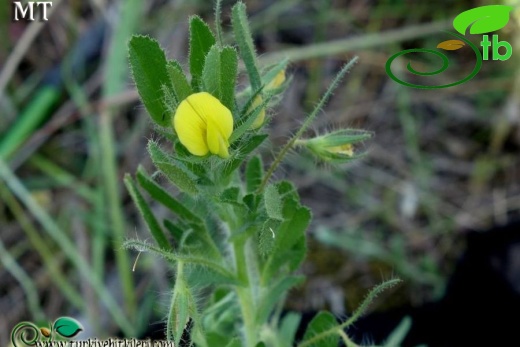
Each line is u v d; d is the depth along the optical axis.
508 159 0.47
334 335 0.25
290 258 0.24
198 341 0.25
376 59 0.49
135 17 0.43
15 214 0.43
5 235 0.43
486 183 0.46
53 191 0.45
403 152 0.47
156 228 0.24
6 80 0.43
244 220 0.22
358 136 0.23
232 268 0.24
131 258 0.41
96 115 0.45
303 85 0.48
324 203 0.45
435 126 0.48
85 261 0.42
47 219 0.39
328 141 0.23
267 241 0.20
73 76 0.46
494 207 0.45
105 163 0.40
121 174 0.45
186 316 0.21
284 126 0.46
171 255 0.21
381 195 0.45
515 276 0.35
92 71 0.47
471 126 0.48
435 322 0.36
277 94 0.23
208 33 0.21
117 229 0.39
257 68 0.22
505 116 0.47
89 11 0.49
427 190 0.46
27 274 0.42
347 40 0.47
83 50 0.47
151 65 0.21
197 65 0.21
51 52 0.48
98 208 0.41
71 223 0.43
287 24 0.50
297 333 0.35
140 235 0.42
